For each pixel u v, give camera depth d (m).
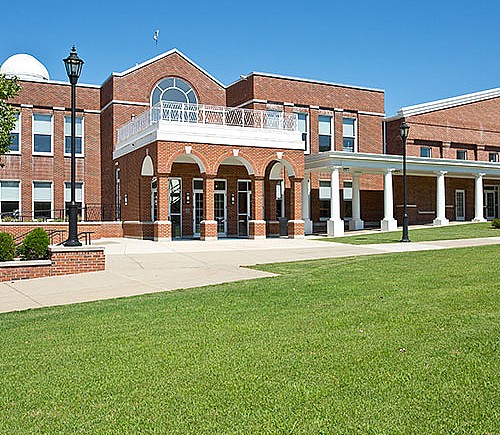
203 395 4.62
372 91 35.94
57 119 32.41
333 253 18.16
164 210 24.30
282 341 6.22
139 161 26.50
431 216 36.75
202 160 24.98
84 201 32.91
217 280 11.87
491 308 7.53
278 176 29.95
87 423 4.14
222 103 34.59
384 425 3.92
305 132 33.50
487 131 39.47
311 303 8.44
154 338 6.59
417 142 36.34
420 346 5.82
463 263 12.54
